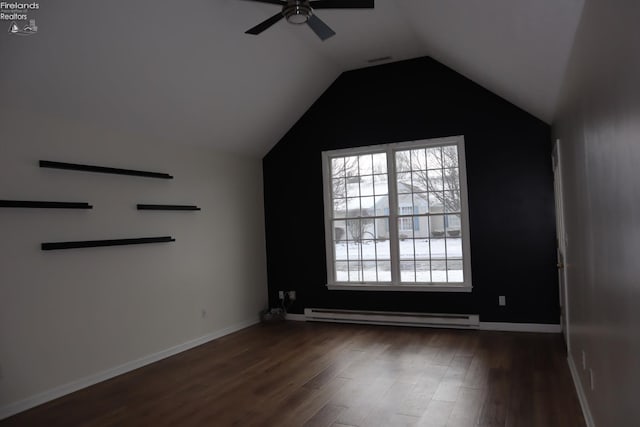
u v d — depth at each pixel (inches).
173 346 191.6
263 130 239.1
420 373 154.3
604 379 85.3
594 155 84.0
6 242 132.5
